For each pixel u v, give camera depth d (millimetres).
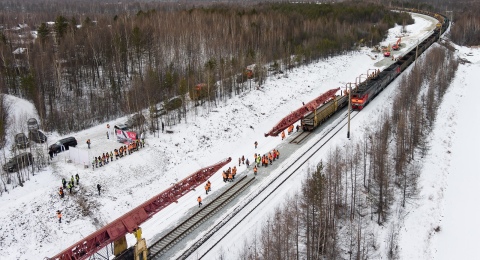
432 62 112250
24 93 81812
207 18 129375
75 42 96688
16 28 149750
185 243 44906
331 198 48281
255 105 86250
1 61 91062
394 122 75688
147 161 62469
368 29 152000
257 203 52125
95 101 81250
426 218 54344
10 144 64688
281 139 73375
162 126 71500
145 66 96000
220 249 43875
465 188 62281
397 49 141250
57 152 63188
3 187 52875
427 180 63188
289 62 109375
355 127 76875
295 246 44031
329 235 44938
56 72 84438
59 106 79688
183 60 102062
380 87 96812
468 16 183625
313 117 74812
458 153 73750
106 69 92438
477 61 140750
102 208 52125
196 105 81938
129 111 75688
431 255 48188
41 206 50344
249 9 164000
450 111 92688
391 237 47812
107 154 59750
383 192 53688
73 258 35781
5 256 44125
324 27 139625
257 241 44750
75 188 53844
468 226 53438
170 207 52156
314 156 65125
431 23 190500
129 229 39062
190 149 68312
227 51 105688
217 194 54906
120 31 100812
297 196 50188
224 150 70062
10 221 47531
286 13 151125
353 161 58812
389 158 61656
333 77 109438
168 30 109938
